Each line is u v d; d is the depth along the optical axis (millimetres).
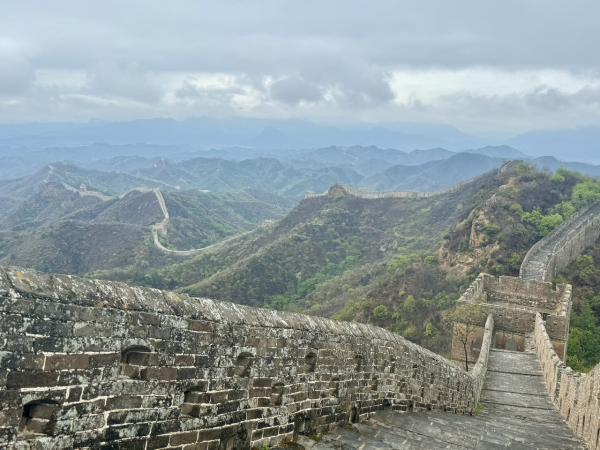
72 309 6695
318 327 12320
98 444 7117
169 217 172000
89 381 6934
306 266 105375
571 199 79812
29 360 6238
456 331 43594
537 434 18328
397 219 117000
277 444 10914
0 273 6105
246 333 9789
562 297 46750
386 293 66562
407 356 17562
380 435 13414
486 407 25828
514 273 59812
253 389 10109
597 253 68188
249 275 100562
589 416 17641
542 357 34438
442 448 13031
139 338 7613
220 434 9281
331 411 13047
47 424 6523
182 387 8414
